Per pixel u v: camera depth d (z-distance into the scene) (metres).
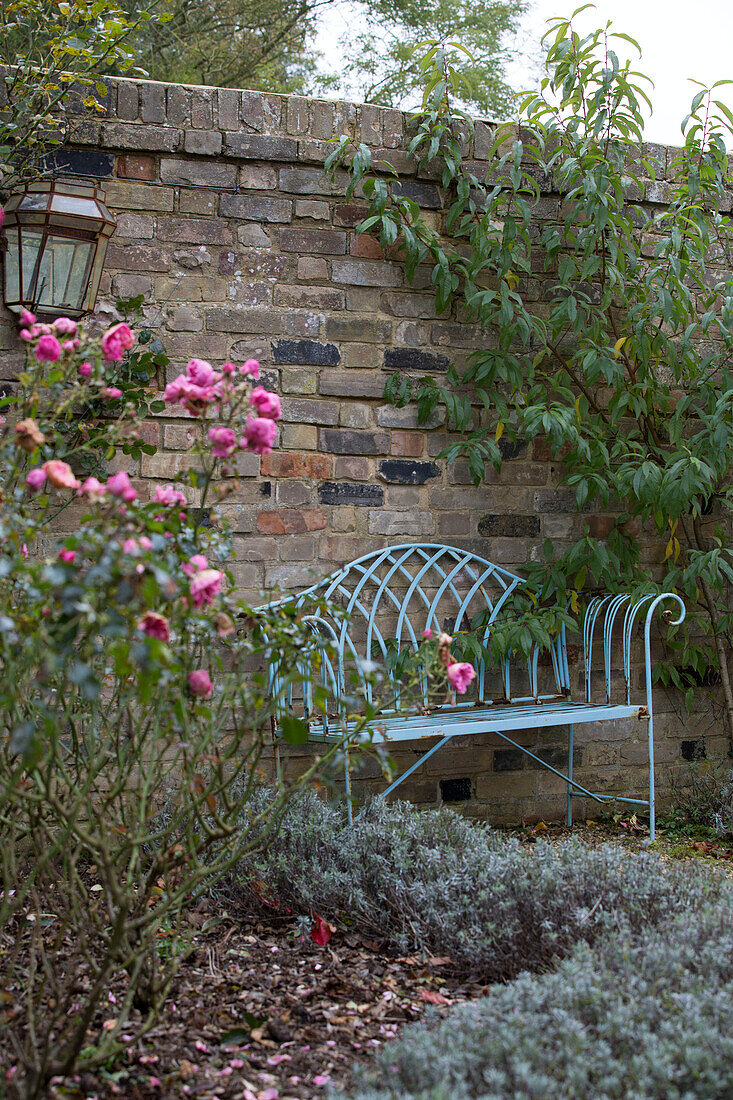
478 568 4.24
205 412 2.28
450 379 4.14
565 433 4.00
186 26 10.41
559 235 4.23
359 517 4.02
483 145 4.23
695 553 4.33
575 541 4.39
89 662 1.94
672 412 4.54
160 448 3.73
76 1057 1.90
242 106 3.84
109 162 3.70
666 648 4.57
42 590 1.73
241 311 3.86
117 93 3.70
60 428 3.49
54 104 3.62
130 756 2.54
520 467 4.31
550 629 4.05
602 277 4.30
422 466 4.12
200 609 2.12
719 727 4.66
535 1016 1.88
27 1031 2.14
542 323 4.16
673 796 4.55
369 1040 2.19
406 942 2.67
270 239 3.90
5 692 1.82
